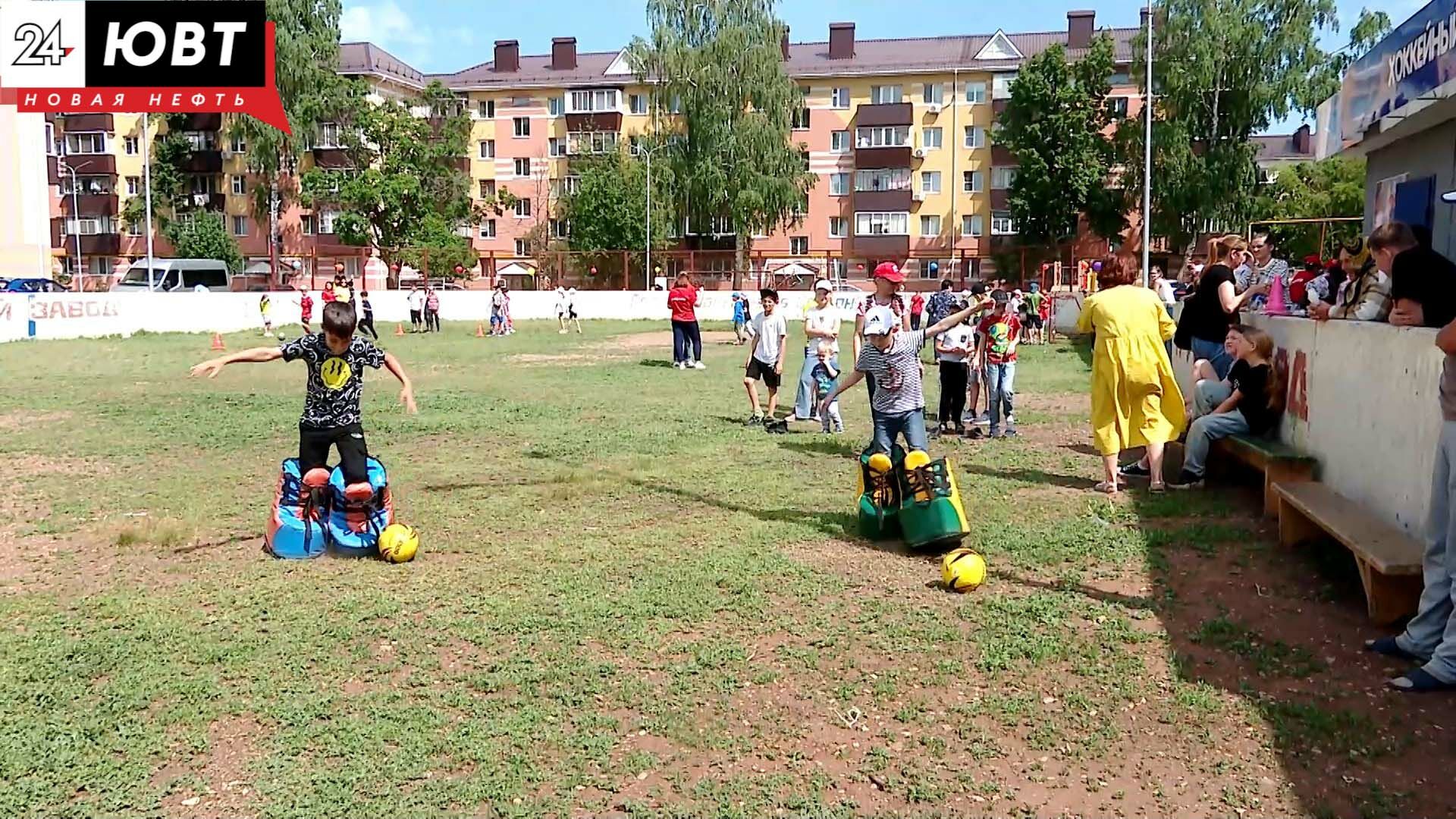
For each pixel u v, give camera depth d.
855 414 14.66
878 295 7.80
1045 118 56.66
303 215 68.31
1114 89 63.94
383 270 47.69
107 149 69.38
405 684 5.07
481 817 3.89
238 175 69.19
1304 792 4.00
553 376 20.44
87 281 51.84
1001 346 12.18
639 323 44.12
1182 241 53.97
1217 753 4.33
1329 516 6.22
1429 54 9.48
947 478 7.24
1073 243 57.56
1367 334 6.65
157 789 4.08
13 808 3.95
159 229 68.69
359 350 7.23
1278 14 50.97
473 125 71.38
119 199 69.88
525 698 4.90
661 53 56.00
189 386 18.72
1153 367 8.70
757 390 17.81
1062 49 57.38
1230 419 8.77
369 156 63.59
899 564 7.01
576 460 11.00
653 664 5.30
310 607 6.16
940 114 65.94
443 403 15.96
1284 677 5.01
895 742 4.47
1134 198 55.28
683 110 56.84
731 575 6.70
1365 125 11.55
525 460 11.02
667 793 4.06
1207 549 7.08
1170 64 51.25
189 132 69.62
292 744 4.43
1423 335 5.86
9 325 31.84
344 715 4.71
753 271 57.41
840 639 5.61
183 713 4.71
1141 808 3.94
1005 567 6.87
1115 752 4.36
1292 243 37.50
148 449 11.88
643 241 57.88
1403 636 5.19
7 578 6.88
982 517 8.21
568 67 74.94
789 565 6.93
